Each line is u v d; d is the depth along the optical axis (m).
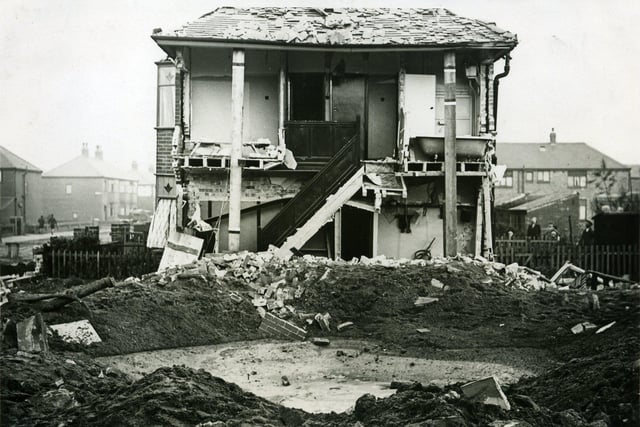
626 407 8.03
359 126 22.75
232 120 22.34
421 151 22.97
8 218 55.31
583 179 53.16
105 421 7.76
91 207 69.75
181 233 22.42
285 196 23.59
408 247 24.16
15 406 8.82
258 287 17.55
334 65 24.39
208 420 7.70
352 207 24.17
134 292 15.84
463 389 8.05
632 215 29.27
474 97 24.31
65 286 24.48
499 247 26.89
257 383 11.42
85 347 13.21
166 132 29.97
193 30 22.70
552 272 26.19
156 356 13.34
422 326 15.59
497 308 16.36
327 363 12.97
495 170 23.72
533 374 11.78
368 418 7.74
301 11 24.66
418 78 24.03
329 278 17.69
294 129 23.17
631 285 20.67
